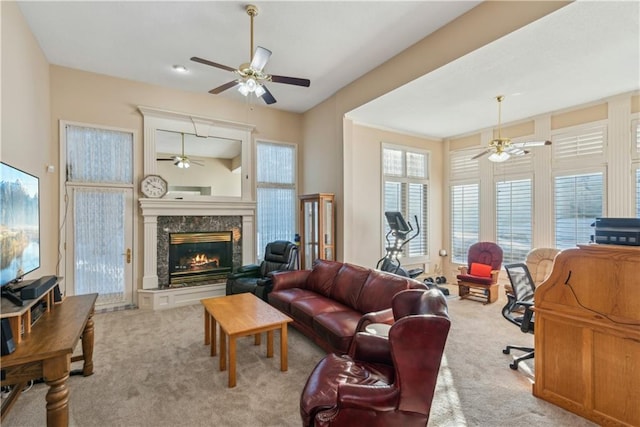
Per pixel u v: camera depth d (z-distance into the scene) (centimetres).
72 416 212
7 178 217
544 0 254
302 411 163
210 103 529
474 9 304
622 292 198
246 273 489
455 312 450
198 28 337
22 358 162
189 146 511
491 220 582
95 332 367
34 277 321
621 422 196
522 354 311
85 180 435
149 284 470
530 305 274
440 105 462
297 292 396
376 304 309
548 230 501
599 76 367
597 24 264
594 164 450
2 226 205
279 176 599
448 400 233
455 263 646
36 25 327
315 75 452
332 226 514
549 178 501
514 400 233
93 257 440
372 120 539
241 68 289
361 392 154
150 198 466
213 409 220
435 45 344
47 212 388
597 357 208
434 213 659
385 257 533
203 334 363
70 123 424
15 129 280
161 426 203
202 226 520
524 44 295
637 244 198
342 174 507
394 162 604
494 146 439
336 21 324
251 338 353
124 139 463
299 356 306
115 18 318
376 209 572
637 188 412
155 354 310
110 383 255
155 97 484
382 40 361
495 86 393
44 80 387
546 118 503
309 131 597
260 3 296
